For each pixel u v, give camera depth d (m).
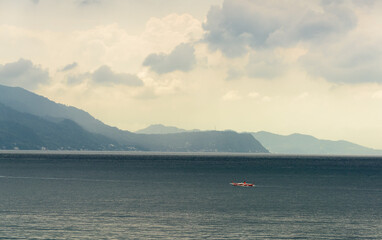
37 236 64.75
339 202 99.69
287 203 97.62
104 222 74.56
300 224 74.75
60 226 70.88
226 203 96.81
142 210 86.38
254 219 78.62
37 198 100.69
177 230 69.81
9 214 79.75
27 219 75.56
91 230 68.81
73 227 70.44
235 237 66.00
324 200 102.75
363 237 66.75
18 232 66.69
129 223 74.19
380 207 92.69
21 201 95.62
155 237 65.50
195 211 86.00
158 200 100.31
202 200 101.12
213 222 75.75
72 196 104.94
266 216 81.38
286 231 69.69
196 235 66.88
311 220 78.12
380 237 66.81
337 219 79.19
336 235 67.75
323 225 74.25
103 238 64.44
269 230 70.31
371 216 82.19
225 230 70.06
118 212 83.69
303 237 66.25
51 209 85.62
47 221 74.25
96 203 94.31
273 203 97.50
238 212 85.31
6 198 100.12
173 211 85.69
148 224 73.62
